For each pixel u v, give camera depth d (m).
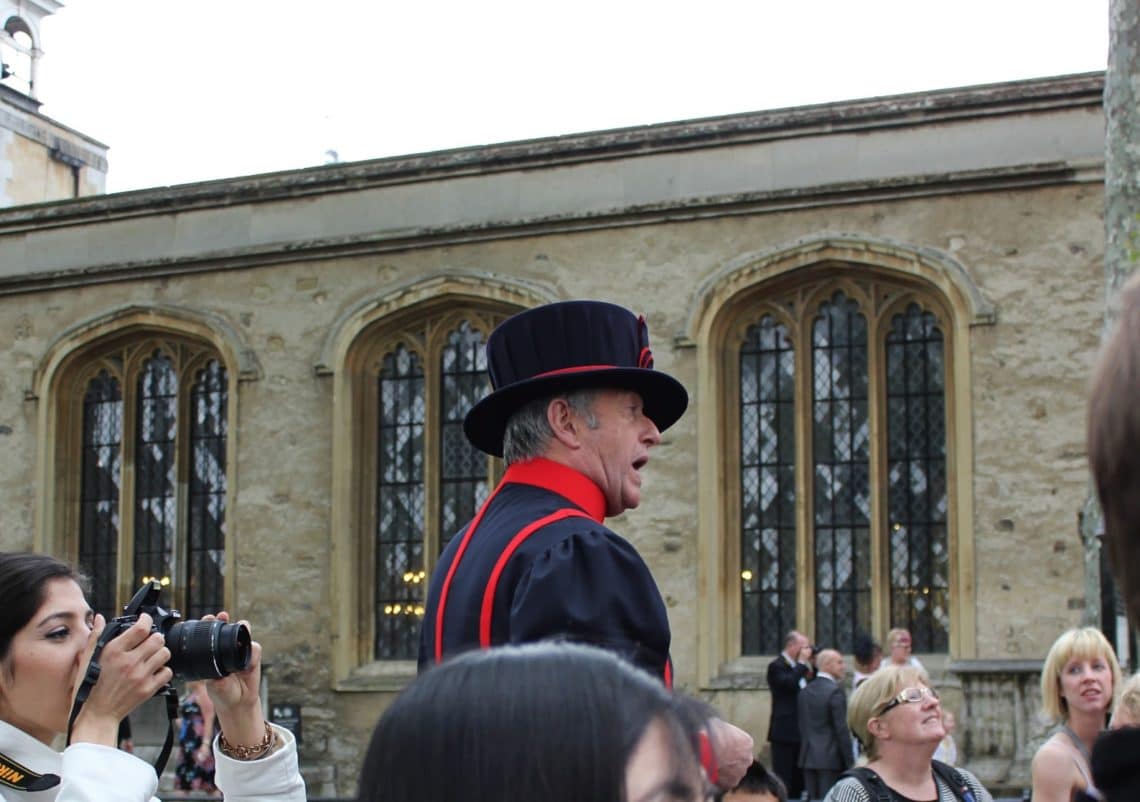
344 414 16.98
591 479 3.50
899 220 15.06
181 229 17.88
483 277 16.45
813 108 15.34
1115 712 4.88
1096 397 1.45
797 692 12.95
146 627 2.86
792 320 15.66
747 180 15.55
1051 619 14.17
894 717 5.05
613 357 3.58
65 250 18.42
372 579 17.08
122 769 2.73
